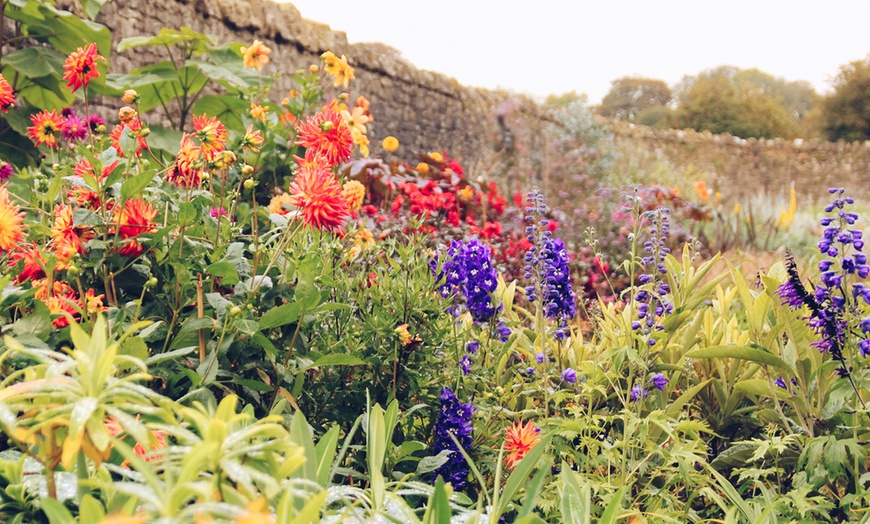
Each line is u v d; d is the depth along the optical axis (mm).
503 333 2201
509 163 9141
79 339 722
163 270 1779
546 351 2361
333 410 1916
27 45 5816
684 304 2332
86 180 1578
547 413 2102
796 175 16375
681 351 2346
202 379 1446
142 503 787
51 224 1694
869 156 16922
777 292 1953
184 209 1616
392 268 2176
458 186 5551
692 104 24641
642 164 10969
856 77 23469
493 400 2143
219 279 1847
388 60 10875
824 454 1819
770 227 7262
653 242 2219
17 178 2963
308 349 1826
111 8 7059
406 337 1900
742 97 24891
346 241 2293
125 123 1849
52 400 740
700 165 15172
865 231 7152
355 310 2139
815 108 24953
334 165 1836
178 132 5039
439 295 2184
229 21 8375
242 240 2102
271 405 1684
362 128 2621
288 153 3521
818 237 7535
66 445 674
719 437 2283
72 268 1485
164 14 7645
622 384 2312
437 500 830
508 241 4715
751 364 2273
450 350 2166
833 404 2066
